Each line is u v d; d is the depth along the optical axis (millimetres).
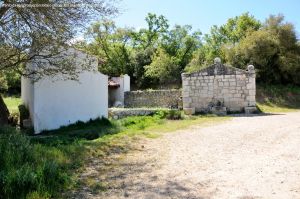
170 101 34219
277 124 16391
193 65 51094
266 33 41031
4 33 11844
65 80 16000
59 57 13930
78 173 8016
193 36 59094
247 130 14578
